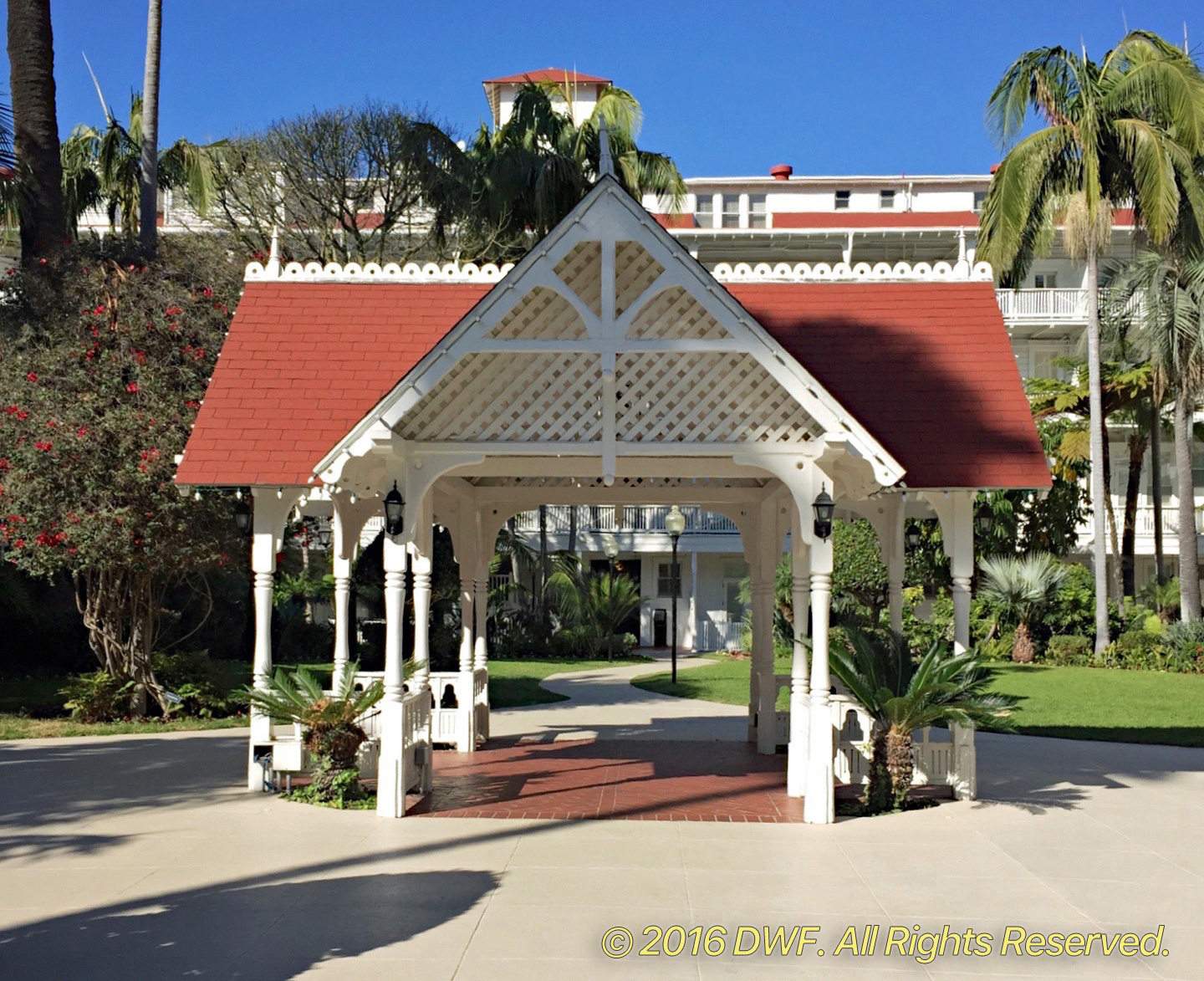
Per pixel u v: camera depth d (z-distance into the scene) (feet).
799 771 38.91
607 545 125.18
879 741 37.37
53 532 55.72
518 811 36.17
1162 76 90.33
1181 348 96.68
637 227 32.94
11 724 60.08
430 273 44.01
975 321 42.42
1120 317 104.01
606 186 32.96
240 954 21.88
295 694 37.60
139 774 43.34
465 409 35.47
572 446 34.76
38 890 26.53
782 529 51.21
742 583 124.06
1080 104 93.71
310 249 87.97
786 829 33.73
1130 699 74.13
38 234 66.85
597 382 34.99
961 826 34.35
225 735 56.70
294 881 27.32
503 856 29.96
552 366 34.88
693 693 81.71
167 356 59.11
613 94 109.50
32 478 55.42
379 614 92.53
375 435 33.14
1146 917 24.89
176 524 56.49
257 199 88.79
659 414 37.83
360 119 88.12
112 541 54.85
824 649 34.81
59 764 46.01
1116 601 108.17
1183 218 93.86
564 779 42.78
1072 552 127.24
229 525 59.00
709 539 132.26
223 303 61.98
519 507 55.26
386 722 35.50
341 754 37.99
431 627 90.74
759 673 51.11
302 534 75.31
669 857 29.89
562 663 111.04
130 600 64.28
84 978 20.59
